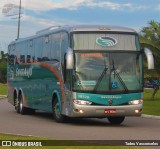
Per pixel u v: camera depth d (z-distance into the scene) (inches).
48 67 813.2
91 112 692.7
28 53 944.3
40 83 860.0
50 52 804.6
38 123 755.4
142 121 856.3
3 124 727.7
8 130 629.6
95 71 699.4
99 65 701.9
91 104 693.3
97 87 695.7
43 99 842.2
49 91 807.1
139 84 713.6
